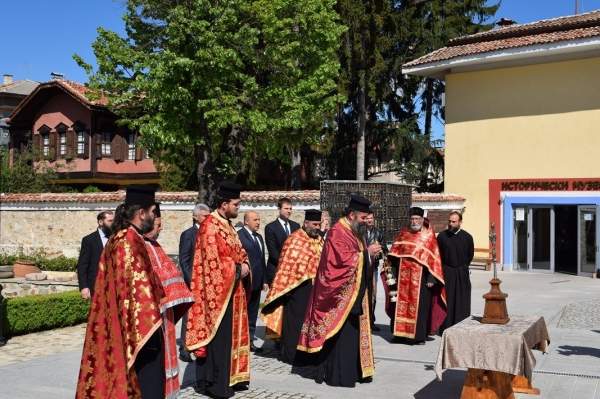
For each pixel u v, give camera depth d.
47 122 41.34
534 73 25.89
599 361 9.44
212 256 7.52
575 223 26.52
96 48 23.97
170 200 24.73
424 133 39.62
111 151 39.78
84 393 5.08
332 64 26.38
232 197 7.74
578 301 16.72
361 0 31.02
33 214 27.59
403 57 34.56
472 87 27.41
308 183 37.84
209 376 7.46
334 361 8.04
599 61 24.45
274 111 25.31
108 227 9.09
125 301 5.06
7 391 7.69
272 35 24.75
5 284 19.25
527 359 6.36
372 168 39.47
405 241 10.68
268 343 10.69
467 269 11.26
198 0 21.94
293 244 9.46
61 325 12.31
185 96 22.58
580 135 24.86
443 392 7.83
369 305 8.62
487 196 26.88
